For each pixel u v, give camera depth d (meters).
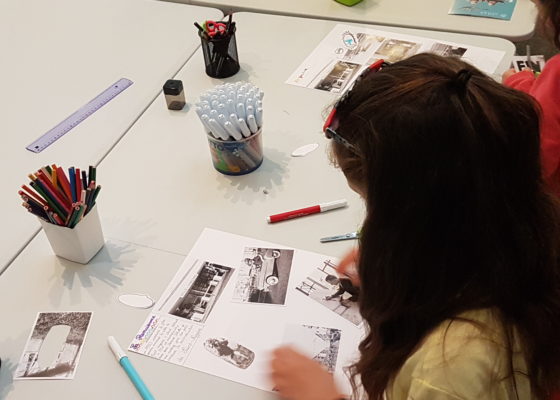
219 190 1.11
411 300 0.63
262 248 0.99
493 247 0.58
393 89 0.60
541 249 0.60
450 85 0.57
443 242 0.59
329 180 1.11
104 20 1.63
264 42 1.50
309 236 1.01
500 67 1.34
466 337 0.61
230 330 0.87
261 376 0.81
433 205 0.57
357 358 0.81
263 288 0.92
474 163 0.55
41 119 1.30
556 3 1.05
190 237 1.02
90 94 1.37
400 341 0.66
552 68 1.14
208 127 1.06
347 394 0.79
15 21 1.64
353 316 0.88
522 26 1.47
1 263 1.00
